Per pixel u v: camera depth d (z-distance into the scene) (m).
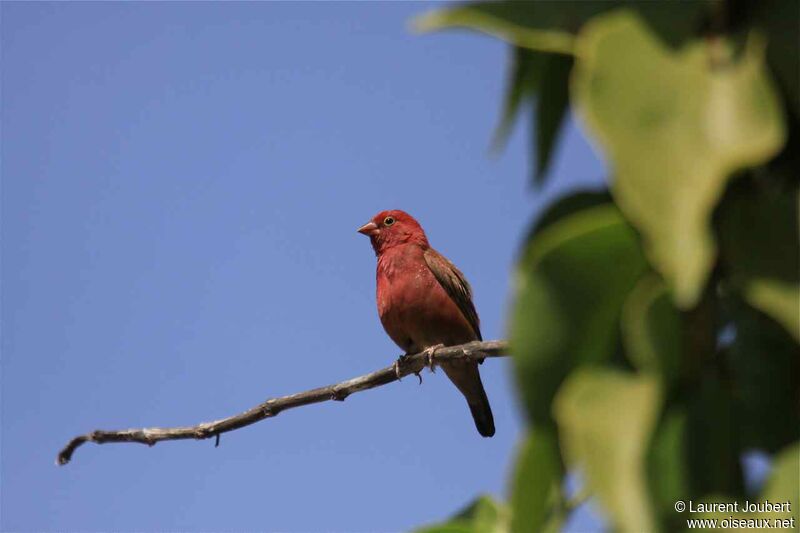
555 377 3.53
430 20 3.87
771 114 3.35
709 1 3.69
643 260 3.55
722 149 3.29
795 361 3.80
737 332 3.86
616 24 3.57
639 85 3.44
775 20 3.66
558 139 4.41
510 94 4.40
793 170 3.81
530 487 3.74
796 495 3.33
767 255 3.52
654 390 3.37
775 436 3.75
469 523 4.91
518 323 3.53
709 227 3.61
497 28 3.82
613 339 3.56
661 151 3.32
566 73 4.40
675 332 3.53
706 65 3.52
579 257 3.56
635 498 3.14
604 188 4.01
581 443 3.26
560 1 3.85
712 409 3.70
